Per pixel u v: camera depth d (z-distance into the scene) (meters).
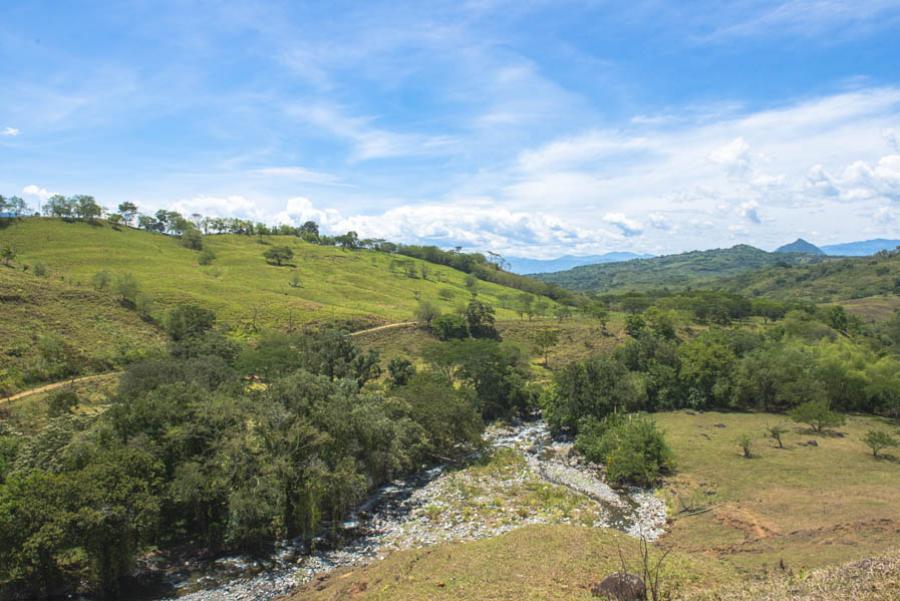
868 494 40.81
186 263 177.62
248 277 170.62
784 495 42.19
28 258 147.25
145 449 36.84
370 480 47.06
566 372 73.62
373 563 34.31
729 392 81.00
